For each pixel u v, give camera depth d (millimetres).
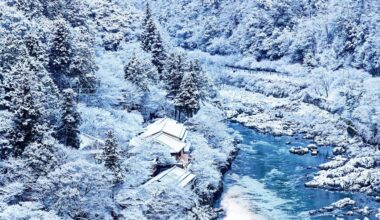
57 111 53625
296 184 78438
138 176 51781
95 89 74438
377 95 120625
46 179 40438
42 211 37625
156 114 88750
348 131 110562
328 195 73938
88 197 41844
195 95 87000
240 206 67938
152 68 95188
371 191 75375
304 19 198625
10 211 36094
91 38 91688
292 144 105125
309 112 132875
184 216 53875
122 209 46469
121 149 57406
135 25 137000
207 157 73438
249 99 152250
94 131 61844
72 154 47062
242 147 101375
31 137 45531
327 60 170000
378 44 162125
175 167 63875
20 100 45750
